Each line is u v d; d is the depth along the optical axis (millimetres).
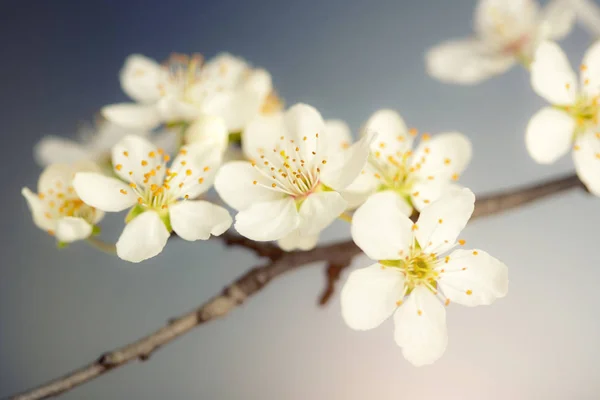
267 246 246
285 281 301
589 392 293
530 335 295
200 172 237
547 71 244
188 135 242
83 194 235
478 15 288
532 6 284
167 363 302
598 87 244
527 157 305
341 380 298
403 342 229
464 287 230
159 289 307
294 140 237
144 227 234
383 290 230
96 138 277
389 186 238
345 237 295
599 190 241
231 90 266
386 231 230
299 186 233
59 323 309
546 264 297
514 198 247
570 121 243
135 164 238
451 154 242
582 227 298
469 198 229
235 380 300
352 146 232
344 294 229
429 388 295
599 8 291
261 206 234
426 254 230
